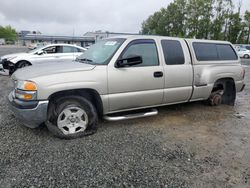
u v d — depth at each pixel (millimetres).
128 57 3836
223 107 5723
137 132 3984
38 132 3818
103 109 3854
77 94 3740
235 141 3750
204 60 5000
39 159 2980
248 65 18750
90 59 4219
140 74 4035
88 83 3594
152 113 4359
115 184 2527
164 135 3900
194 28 48000
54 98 3545
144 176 2689
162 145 3508
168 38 4551
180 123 4516
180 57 4598
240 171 2857
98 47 4516
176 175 2734
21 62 9492
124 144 3488
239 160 3129
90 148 3318
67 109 3592
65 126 3639
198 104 5875
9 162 2895
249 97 7172
